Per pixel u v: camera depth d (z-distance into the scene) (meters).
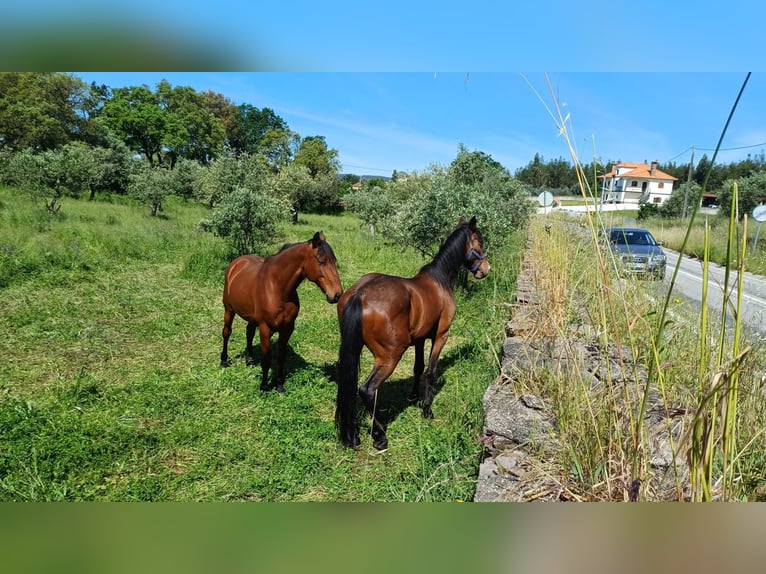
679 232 13.28
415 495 2.77
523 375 3.59
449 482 2.86
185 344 5.47
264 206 9.90
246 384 4.34
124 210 17.27
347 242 14.27
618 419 2.26
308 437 3.48
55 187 13.09
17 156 13.26
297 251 3.88
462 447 3.37
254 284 4.12
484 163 16.42
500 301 6.87
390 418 3.87
